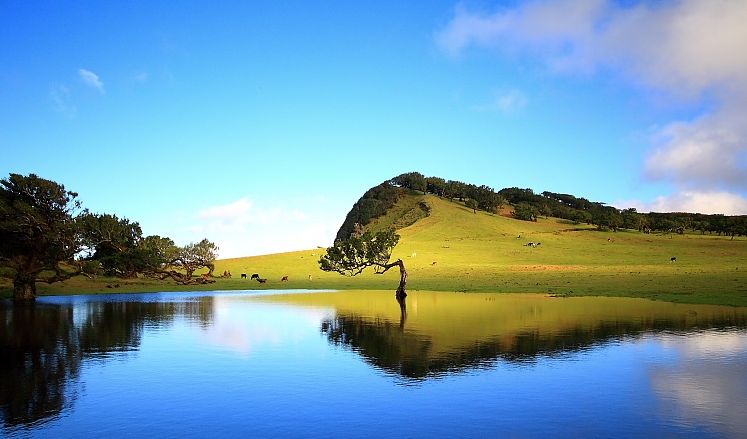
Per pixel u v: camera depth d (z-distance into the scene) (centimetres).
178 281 7512
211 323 3155
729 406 1428
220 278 8838
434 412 1389
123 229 6869
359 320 3228
